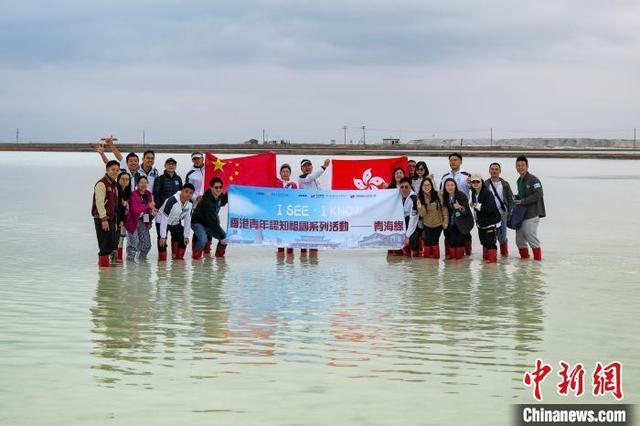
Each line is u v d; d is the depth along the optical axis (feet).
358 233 64.28
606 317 41.55
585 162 363.56
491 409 27.91
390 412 27.45
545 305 44.65
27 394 28.96
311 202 64.08
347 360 33.55
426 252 63.57
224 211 98.07
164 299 45.68
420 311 42.98
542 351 34.99
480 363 33.22
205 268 57.47
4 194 129.29
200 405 27.94
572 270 57.11
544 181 187.83
